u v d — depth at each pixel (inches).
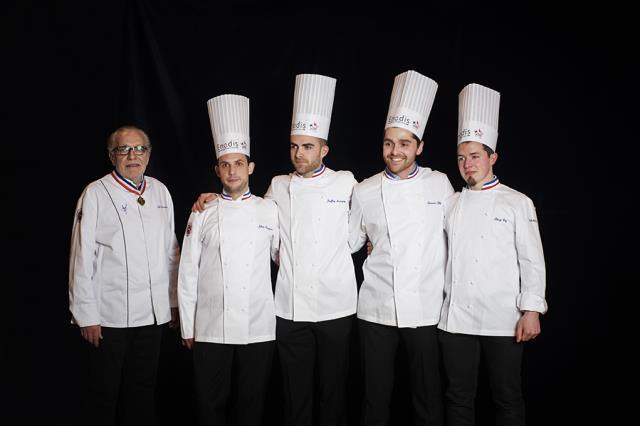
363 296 99.3
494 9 114.4
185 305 98.6
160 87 118.3
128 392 100.9
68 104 120.9
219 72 119.4
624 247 108.2
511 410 91.3
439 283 96.4
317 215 99.1
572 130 110.8
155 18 118.3
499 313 91.4
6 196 121.5
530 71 112.8
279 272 101.2
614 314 108.8
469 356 93.9
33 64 120.8
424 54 117.0
